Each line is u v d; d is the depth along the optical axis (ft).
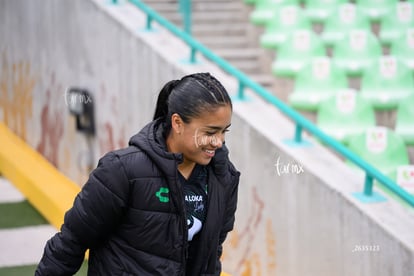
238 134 20.90
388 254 16.76
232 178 11.89
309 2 37.40
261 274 20.44
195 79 11.09
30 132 33.06
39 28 31.09
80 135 28.53
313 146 19.71
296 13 34.35
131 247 11.33
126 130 25.55
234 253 21.50
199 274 11.83
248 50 34.83
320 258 18.56
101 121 27.14
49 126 31.09
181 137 11.16
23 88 33.35
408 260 16.24
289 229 19.38
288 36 32.07
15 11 33.42
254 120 20.54
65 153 29.76
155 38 24.50
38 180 28.86
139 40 24.50
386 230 16.74
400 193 16.93
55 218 26.37
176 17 36.40
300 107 28.71
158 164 11.02
